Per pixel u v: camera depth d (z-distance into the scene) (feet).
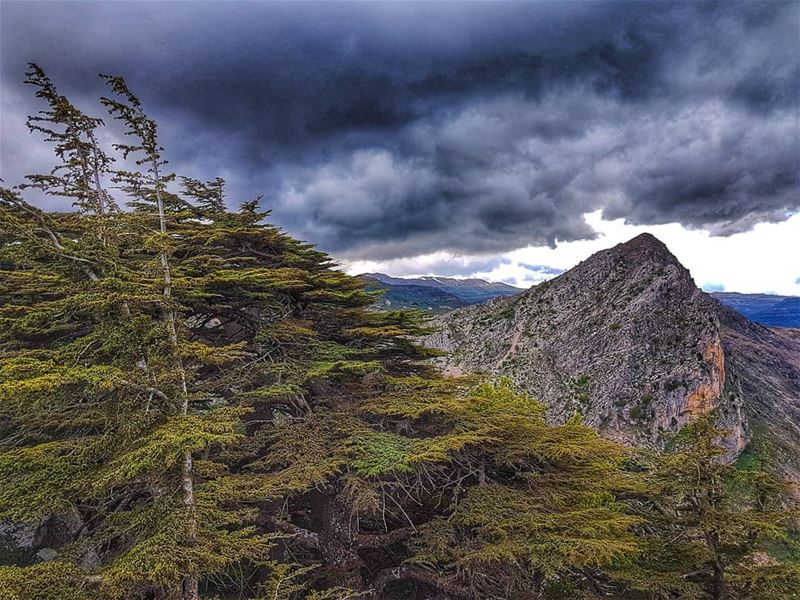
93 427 36.37
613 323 290.56
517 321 344.90
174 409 29.22
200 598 32.30
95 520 38.50
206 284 45.78
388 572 44.19
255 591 41.60
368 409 43.80
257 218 59.77
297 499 53.11
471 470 44.50
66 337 42.60
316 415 44.73
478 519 37.24
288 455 38.75
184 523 24.48
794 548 42.42
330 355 48.37
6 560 42.16
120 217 38.06
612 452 44.80
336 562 43.55
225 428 26.89
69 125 32.48
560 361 294.25
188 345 30.81
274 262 59.88
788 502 43.32
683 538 43.14
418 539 39.42
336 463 36.81
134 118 34.14
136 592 25.41
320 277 56.54
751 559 42.11
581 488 44.09
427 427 46.47
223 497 28.81
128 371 27.96
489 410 49.67
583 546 32.53
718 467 40.88
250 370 45.19
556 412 262.67
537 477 44.09
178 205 57.26
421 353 58.08
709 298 287.69
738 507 42.52
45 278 32.78
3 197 26.68
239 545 25.79
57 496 25.76
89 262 29.19
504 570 41.93
